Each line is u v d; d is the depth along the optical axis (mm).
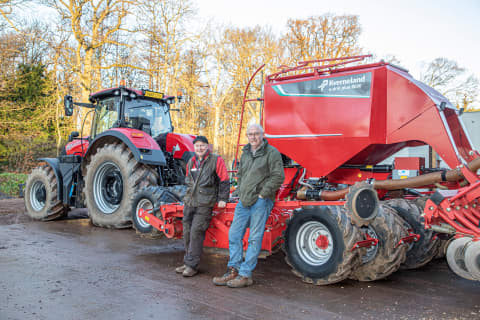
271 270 4320
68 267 4293
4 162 19719
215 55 27938
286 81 4539
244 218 3801
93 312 2990
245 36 27703
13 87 17234
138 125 7156
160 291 3518
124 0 17203
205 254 5094
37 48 19812
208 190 4020
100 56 19062
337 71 4332
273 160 3650
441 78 25828
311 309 3080
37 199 8039
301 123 4383
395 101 3945
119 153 6348
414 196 4816
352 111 4020
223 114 32500
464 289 3650
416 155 4492
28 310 3016
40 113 18688
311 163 4336
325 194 3967
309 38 28156
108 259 4695
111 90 7059
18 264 4387
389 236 3684
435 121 3742
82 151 7434
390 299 3338
